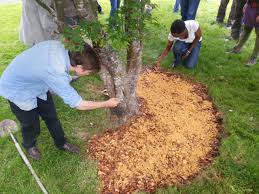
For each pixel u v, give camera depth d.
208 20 8.05
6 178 3.80
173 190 3.59
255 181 3.67
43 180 3.75
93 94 5.12
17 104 3.34
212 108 4.86
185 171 3.86
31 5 4.63
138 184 3.73
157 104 4.84
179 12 8.52
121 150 4.11
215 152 4.11
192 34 5.31
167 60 6.03
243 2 6.46
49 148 4.17
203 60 6.00
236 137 4.23
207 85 5.33
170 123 4.48
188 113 4.70
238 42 6.47
